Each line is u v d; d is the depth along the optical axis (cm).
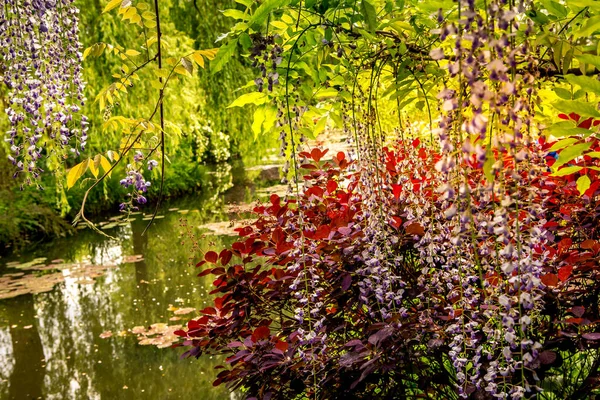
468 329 151
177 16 592
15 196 891
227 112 579
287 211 214
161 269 704
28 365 485
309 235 212
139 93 555
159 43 167
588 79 133
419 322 183
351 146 201
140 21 167
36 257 803
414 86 191
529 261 113
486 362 170
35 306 615
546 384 218
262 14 135
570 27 161
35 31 217
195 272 686
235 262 515
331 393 196
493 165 103
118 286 659
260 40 154
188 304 589
